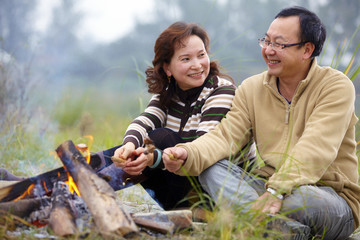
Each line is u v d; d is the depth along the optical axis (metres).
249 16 36.81
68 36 47.19
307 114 3.22
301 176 2.96
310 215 2.95
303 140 3.06
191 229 2.94
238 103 3.47
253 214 2.88
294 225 2.79
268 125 3.34
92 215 2.62
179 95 3.60
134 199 4.12
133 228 2.55
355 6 31.41
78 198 2.89
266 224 2.81
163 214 2.90
